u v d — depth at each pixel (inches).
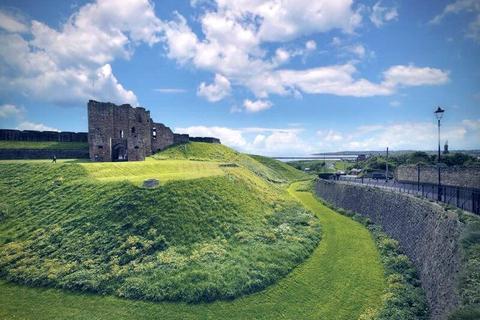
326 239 1557.6
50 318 975.6
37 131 2706.7
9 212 1563.7
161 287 1084.5
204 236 1382.9
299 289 1123.3
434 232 1053.2
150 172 2102.6
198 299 1047.6
